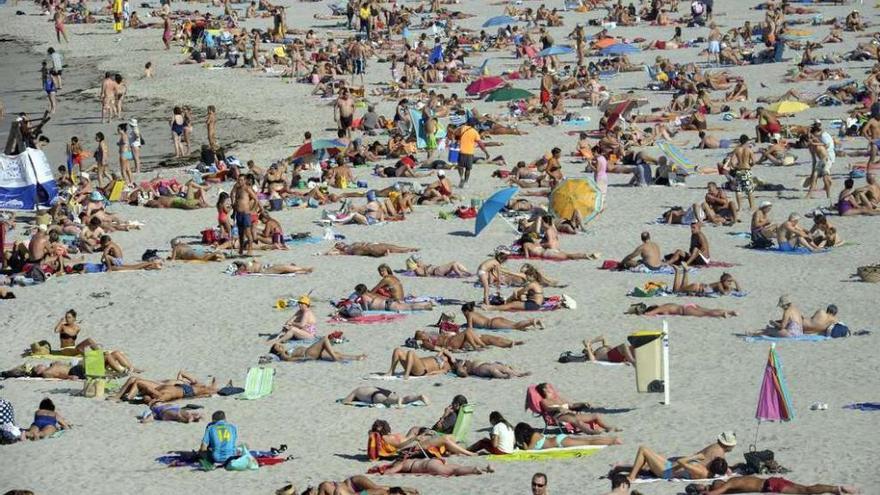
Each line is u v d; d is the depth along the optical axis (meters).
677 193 190.88
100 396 120.25
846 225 170.12
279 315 142.00
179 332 138.00
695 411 108.62
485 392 116.88
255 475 100.00
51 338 138.25
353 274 156.00
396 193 183.88
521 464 99.31
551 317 137.38
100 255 168.88
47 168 188.62
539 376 120.44
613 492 88.12
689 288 142.12
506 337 131.12
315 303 145.50
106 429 112.12
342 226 179.12
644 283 148.12
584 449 101.56
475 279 151.75
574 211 171.38
